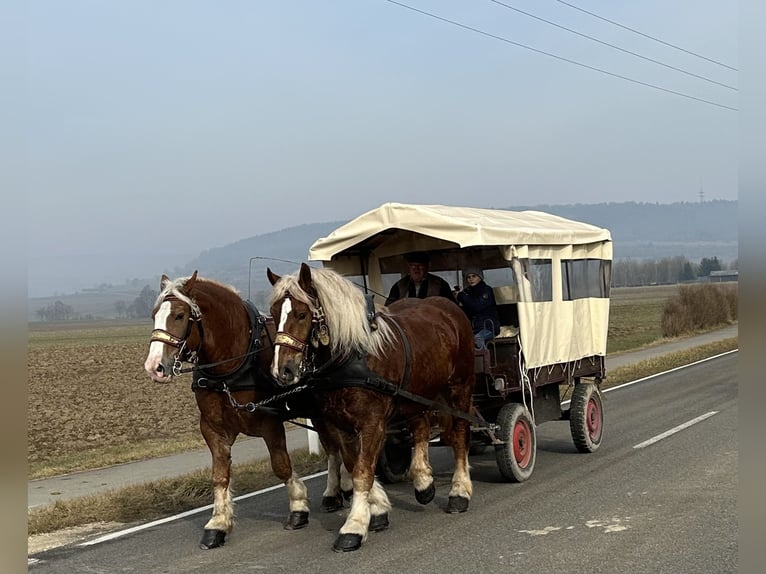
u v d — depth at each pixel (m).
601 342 10.79
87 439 14.94
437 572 5.83
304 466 10.45
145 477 10.37
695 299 35.38
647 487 8.05
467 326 8.31
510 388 8.74
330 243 9.10
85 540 7.31
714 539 6.18
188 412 18.34
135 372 29.97
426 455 7.88
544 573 5.64
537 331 8.98
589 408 10.33
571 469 9.29
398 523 7.36
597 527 6.71
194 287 6.82
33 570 6.39
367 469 6.75
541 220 10.62
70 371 30.70
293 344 6.31
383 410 6.86
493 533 6.77
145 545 7.05
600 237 10.88
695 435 10.91
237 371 6.93
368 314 6.87
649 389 16.86
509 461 8.52
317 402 6.88
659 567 5.61
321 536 7.06
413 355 7.31
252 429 7.23
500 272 9.55
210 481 9.36
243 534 7.28
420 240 9.70
